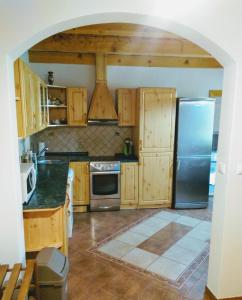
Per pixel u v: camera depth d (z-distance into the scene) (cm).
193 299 237
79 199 441
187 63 487
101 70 444
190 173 452
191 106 432
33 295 191
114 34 334
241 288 228
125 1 176
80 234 361
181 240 346
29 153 338
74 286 253
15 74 210
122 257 304
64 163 406
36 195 252
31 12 174
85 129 479
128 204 455
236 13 191
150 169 449
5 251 201
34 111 277
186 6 184
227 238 218
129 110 457
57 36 369
